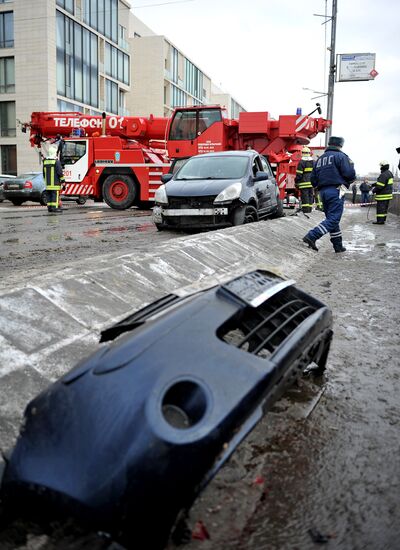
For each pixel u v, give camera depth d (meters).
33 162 38.41
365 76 28.72
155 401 1.35
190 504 1.29
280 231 8.55
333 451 2.06
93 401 1.41
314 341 2.03
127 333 1.79
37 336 2.67
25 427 1.47
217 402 1.38
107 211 14.75
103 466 1.30
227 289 1.93
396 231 12.52
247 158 9.52
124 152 14.84
